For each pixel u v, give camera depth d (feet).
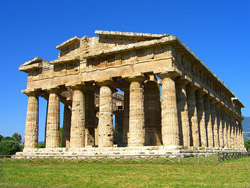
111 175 61.67
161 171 65.26
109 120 113.50
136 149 102.63
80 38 128.98
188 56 117.39
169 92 102.94
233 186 46.75
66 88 135.54
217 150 137.59
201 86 133.18
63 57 128.47
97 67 121.08
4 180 59.57
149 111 127.95
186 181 52.16
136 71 109.81
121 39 117.50
